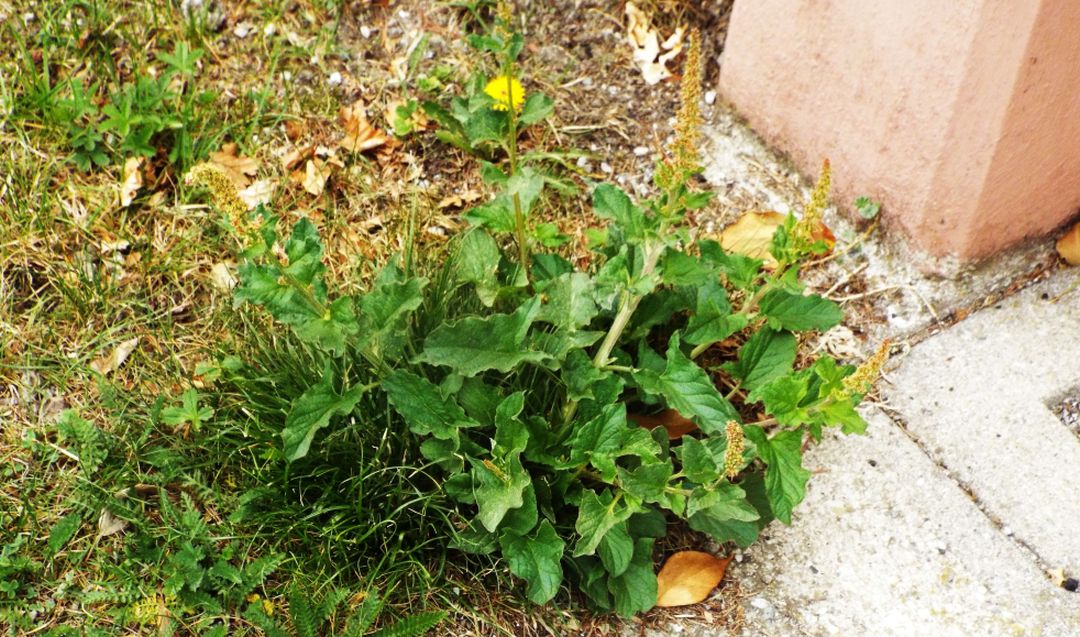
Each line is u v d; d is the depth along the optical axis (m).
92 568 2.14
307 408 1.98
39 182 2.64
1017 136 2.31
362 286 2.52
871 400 2.51
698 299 2.35
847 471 2.40
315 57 2.95
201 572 2.08
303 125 2.85
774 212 2.75
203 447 2.27
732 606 2.22
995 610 2.20
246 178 2.76
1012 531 2.31
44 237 2.57
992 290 2.65
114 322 2.50
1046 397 2.49
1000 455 2.41
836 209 2.78
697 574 2.23
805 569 2.27
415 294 2.00
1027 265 2.67
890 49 2.38
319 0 3.00
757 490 2.26
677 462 2.36
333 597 2.05
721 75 2.93
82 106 2.68
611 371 2.28
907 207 2.58
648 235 2.07
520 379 2.29
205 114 2.79
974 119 2.30
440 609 2.14
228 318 2.47
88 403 2.37
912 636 2.16
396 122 2.85
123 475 2.22
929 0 2.23
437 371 2.25
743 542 2.18
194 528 2.13
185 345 2.47
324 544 2.14
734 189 2.86
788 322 2.29
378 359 2.11
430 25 3.02
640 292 2.04
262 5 2.99
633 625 2.19
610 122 2.95
